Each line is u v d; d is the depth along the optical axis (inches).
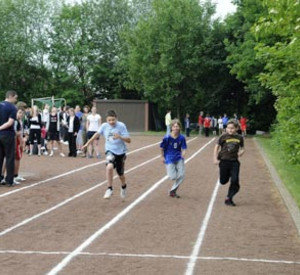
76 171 666.2
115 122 449.1
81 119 933.8
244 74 1619.1
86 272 245.4
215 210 415.2
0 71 2490.2
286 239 322.0
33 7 2561.5
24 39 2518.5
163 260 268.2
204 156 933.2
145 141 1392.7
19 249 286.4
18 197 463.8
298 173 642.2
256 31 412.2
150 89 1969.7
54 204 430.6
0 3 2522.1
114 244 300.5
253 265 262.7
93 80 2532.0
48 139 901.8
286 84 472.7
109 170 444.1
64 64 2556.6
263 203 452.1
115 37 2568.9
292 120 517.0
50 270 247.9
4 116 523.8
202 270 251.4
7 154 525.7
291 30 400.2
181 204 439.5
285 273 250.5
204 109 2124.8
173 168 474.6
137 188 526.3
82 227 344.8
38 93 2517.2
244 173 682.8
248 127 2098.9
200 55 1956.2
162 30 1952.5
